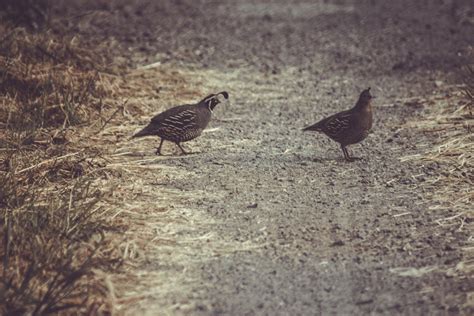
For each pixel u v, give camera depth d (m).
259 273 9.42
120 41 23.64
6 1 20.75
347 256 9.85
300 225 10.80
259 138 14.99
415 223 10.79
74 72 17.58
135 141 14.46
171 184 12.33
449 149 13.64
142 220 10.86
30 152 13.24
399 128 15.30
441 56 22.06
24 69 16.62
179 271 9.46
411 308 8.53
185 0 34.09
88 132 14.60
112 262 9.50
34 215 10.16
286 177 12.72
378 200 11.66
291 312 8.48
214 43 24.50
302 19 29.44
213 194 11.95
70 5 30.19
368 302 8.69
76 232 10.04
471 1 32.41
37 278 8.99
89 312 8.41
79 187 11.72
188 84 18.78
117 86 17.44
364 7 32.09
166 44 23.88
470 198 11.59
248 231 10.62
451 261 9.62
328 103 17.67
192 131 13.75
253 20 29.16
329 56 22.78
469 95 16.20
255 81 19.73
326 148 14.32
